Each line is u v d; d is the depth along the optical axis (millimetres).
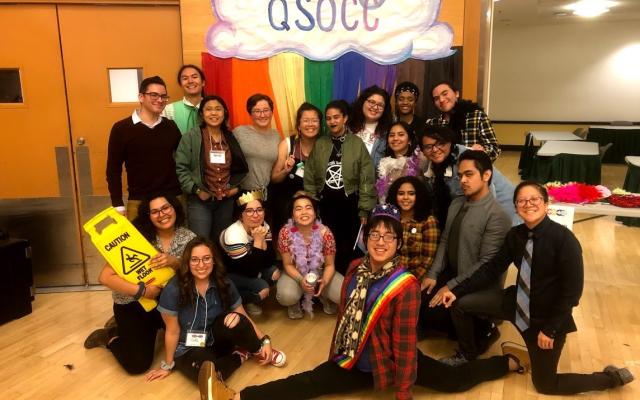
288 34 3307
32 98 3348
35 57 3301
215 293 2422
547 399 2197
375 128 3100
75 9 3268
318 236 2928
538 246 2143
